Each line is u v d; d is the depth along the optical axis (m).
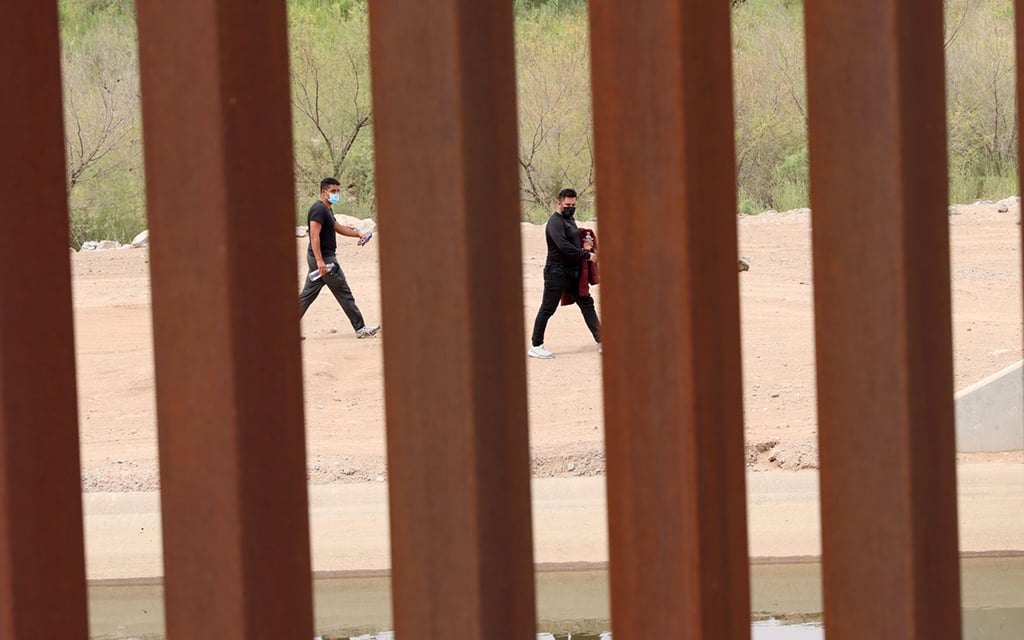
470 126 6.00
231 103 5.96
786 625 24.55
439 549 6.06
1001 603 25.17
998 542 28.42
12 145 6.07
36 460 6.17
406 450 6.10
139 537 31.53
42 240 6.23
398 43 6.01
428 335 6.03
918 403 6.08
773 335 57.28
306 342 59.72
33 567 6.14
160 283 6.04
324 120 134.12
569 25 140.38
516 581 6.25
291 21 141.88
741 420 6.34
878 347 6.06
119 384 52.56
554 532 30.52
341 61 135.00
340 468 36.12
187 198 5.96
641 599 6.11
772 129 127.94
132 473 35.84
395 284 6.08
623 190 6.06
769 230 93.75
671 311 5.97
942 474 6.21
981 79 120.31
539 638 24.61
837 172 6.13
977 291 67.38
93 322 68.81
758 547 29.02
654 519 6.06
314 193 130.88
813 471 33.53
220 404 5.96
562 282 53.00
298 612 6.30
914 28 6.09
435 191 5.99
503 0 6.23
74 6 143.00
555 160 128.12
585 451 36.19
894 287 6.02
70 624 6.35
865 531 6.11
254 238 6.09
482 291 6.06
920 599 6.07
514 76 6.32
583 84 129.75
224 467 5.98
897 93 5.98
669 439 6.00
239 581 5.99
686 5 5.93
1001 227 89.19
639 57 5.97
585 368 51.31
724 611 6.15
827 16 6.13
